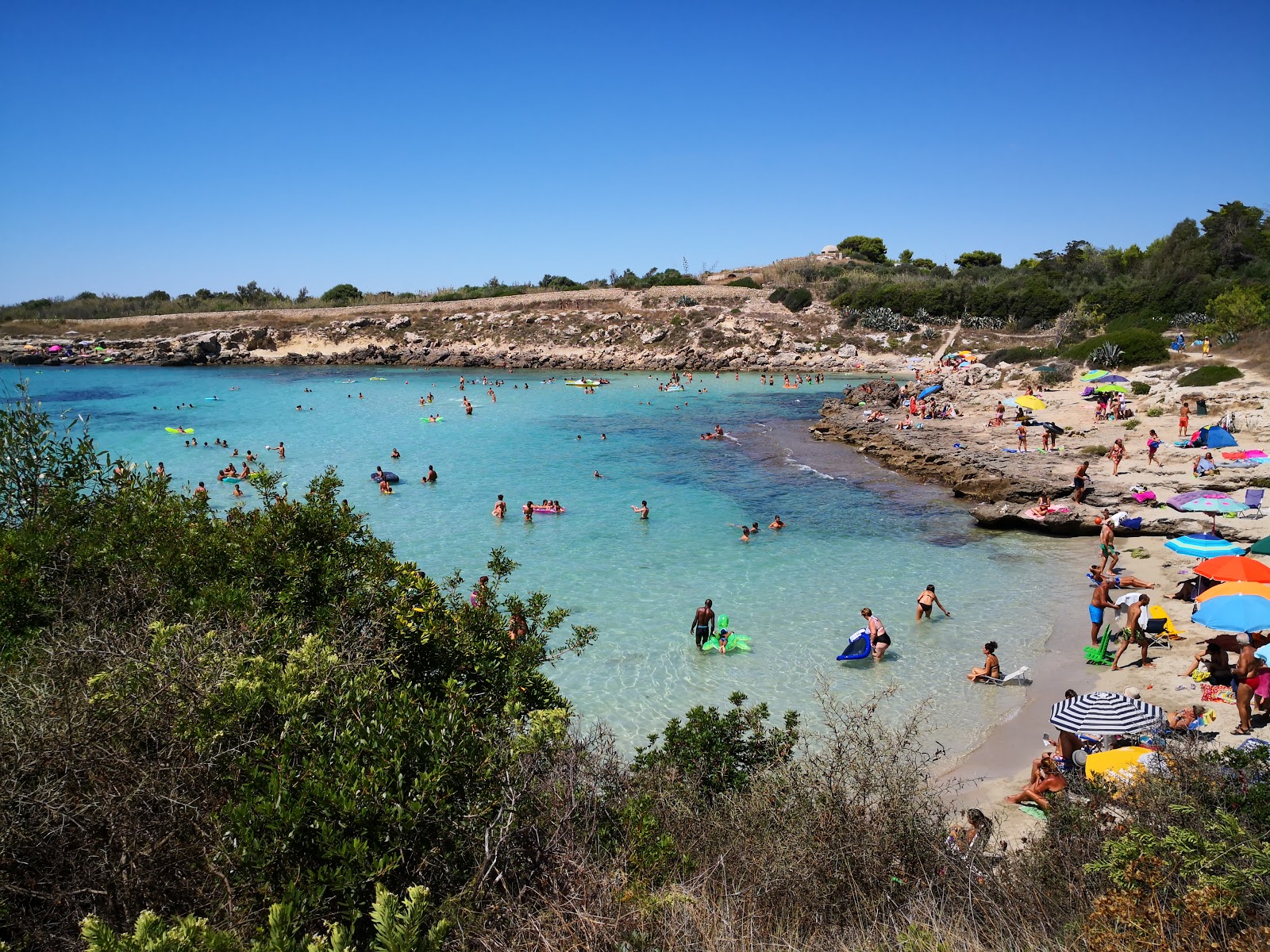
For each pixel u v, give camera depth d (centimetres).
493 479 3800
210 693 648
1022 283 9775
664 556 2600
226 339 10062
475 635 968
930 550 2644
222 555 1041
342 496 3462
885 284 10369
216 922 549
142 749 638
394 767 611
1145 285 8312
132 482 1297
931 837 822
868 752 926
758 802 883
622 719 1534
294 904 518
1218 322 6138
